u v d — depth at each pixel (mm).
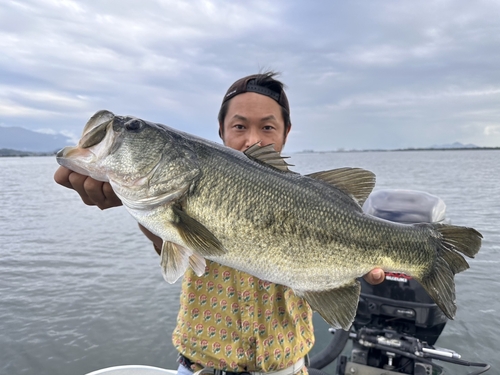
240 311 711
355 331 1067
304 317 767
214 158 693
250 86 794
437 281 790
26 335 1788
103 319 1927
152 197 690
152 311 2008
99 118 695
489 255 2432
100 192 708
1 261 2904
